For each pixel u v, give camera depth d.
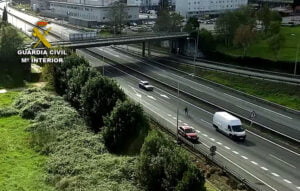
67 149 58.91
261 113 85.38
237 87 105.19
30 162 56.03
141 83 103.31
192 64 131.12
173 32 154.00
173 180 44.06
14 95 89.94
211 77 115.50
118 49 160.50
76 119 71.44
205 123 78.25
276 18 164.25
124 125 60.09
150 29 193.62
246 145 67.88
